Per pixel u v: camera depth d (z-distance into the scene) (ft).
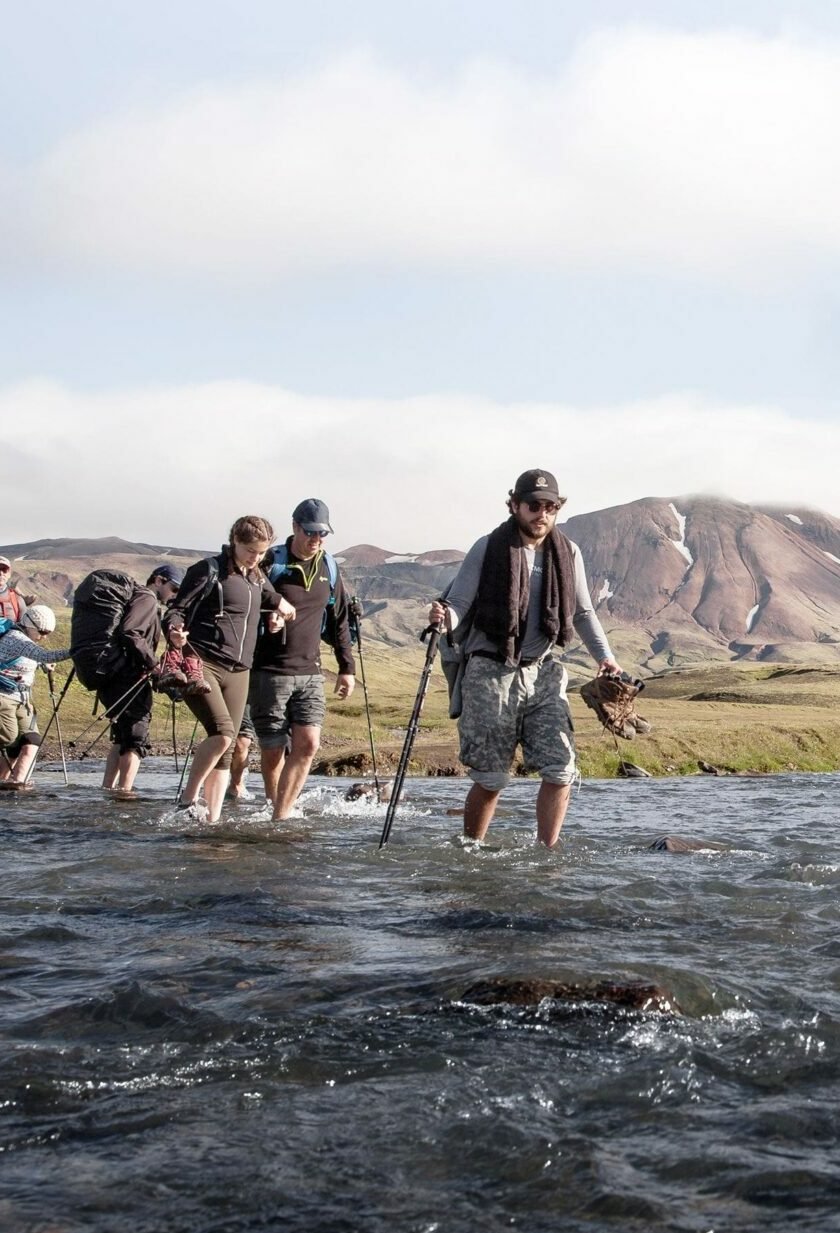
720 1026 15.79
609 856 31.76
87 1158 11.62
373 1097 13.17
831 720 137.59
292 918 22.49
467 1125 12.42
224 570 37.37
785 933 21.58
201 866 28.17
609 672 32.32
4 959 19.15
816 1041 15.17
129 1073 13.88
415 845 32.48
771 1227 10.23
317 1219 10.42
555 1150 11.79
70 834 33.91
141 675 48.14
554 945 20.18
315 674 39.78
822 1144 12.04
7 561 49.75
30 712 51.08
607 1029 15.46
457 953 19.52
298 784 39.88
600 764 88.33
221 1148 11.86
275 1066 14.10
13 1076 13.73
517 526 31.09
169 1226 10.27
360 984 17.52
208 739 38.19
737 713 161.07
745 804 52.95
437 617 30.99
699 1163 11.55
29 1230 10.15
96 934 21.06
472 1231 10.21
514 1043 14.93
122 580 49.24
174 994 16.93
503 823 40.91
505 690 31.86
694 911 23.52
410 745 32.68
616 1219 10.42
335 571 40.01
